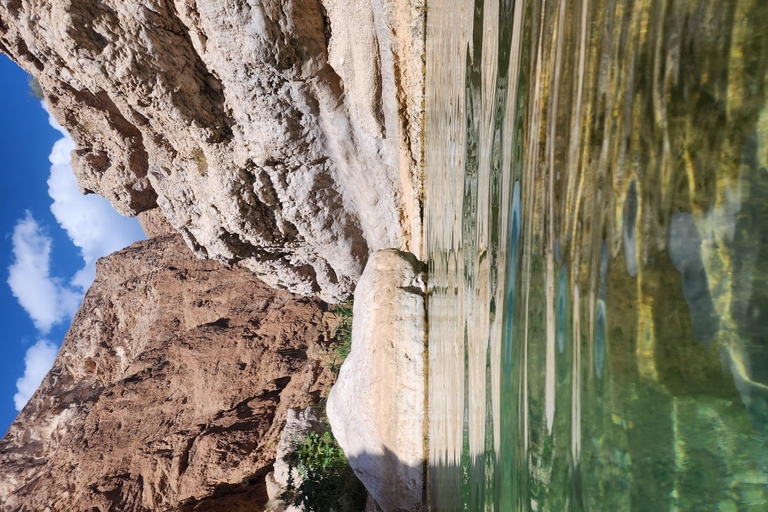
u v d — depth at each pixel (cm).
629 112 58
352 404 314
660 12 54
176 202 685
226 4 350
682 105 50
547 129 82
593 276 64
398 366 273
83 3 388
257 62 382
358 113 383
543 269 83
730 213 45
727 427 44
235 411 1022
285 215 593
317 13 376
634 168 57
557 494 74
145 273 1886
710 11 47
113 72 429
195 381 1184
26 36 468
